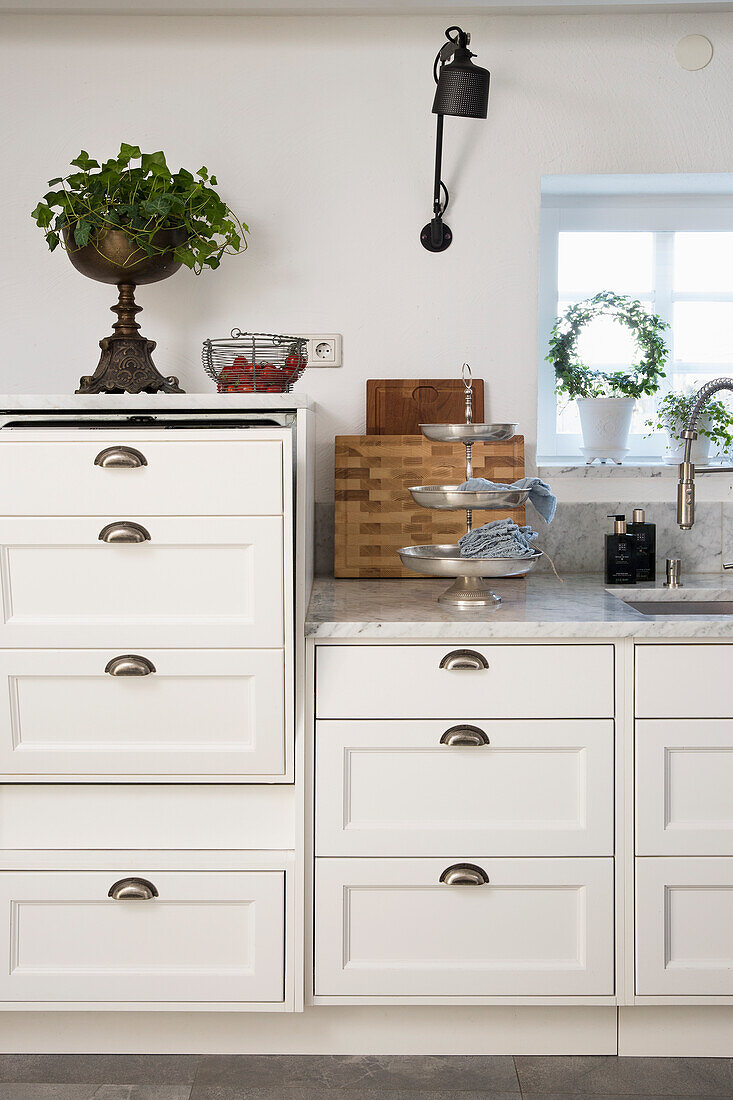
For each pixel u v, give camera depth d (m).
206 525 1.67
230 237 2.19
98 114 2.29
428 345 2.34
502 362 2.34
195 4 2.19
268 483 1.66
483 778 1.77
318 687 1.76
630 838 1.77
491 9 2.23
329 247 2.33
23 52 2.28
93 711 1.71
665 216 2.54
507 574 1.83
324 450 2.36
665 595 2.18
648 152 2.31
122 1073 1.79
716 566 2.40
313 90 2.30
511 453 2.30
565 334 2.55
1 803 1.77
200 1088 1.74
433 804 1.78
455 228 2.33
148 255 1.95
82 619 1.69
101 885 1.76
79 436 1.66
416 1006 1.85
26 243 2.31
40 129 2.29
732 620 1.76
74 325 2.32
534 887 1.78
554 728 1.76
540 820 1.78
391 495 2.30
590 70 2.30
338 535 2.30
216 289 2.33
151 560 1.68
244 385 2.00
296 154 2.31
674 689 1.76
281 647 1.69
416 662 1.75
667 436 2.56
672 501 2.40
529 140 2.31
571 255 2.57
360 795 1.77
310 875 1.78
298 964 1.77
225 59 2.29
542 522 2.39
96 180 1.94
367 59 2.30
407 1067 1.81
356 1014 1.85
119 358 2.00
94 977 1.78
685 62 2.29
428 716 1.76
